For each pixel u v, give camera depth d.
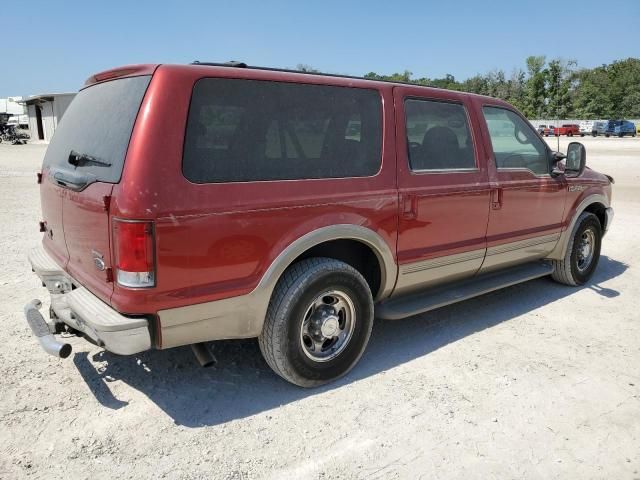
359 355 3.64
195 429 3.00
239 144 2.96
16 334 4.16
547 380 3.65
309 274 3.23
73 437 2.89
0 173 17.61
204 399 3.31
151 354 3.89
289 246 3.12
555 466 2.77
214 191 2.83
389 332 4.45
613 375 3.74
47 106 39.91
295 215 3.14
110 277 2.79
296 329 3.24
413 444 2.91
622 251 7.57
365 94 3.59
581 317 4.87
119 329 2.66
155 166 2.66
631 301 5.33
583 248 5.76
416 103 3.90
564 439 2.99
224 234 2.87
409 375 3.69
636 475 2.71
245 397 3.35
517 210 4.66
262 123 3.06
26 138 43.12
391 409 3.25
